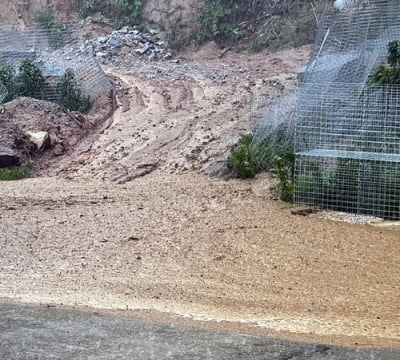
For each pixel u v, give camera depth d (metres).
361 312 6.77
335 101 12.87
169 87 22.25
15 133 17.38
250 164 14.30
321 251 9.20
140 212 11.61
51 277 8.02
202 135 17.08
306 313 6.71
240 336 5.07
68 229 10.49
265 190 13.07
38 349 4.55
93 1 32.66
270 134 14.92
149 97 21.22
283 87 20.58
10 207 12.14
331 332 5.88
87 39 29.89
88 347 4.62
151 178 14.89
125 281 7.90
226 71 24.66
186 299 7.19
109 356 4.45
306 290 7.61
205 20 30.22
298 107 12.91
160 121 18.64
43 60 22.66
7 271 8.28
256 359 4.51
